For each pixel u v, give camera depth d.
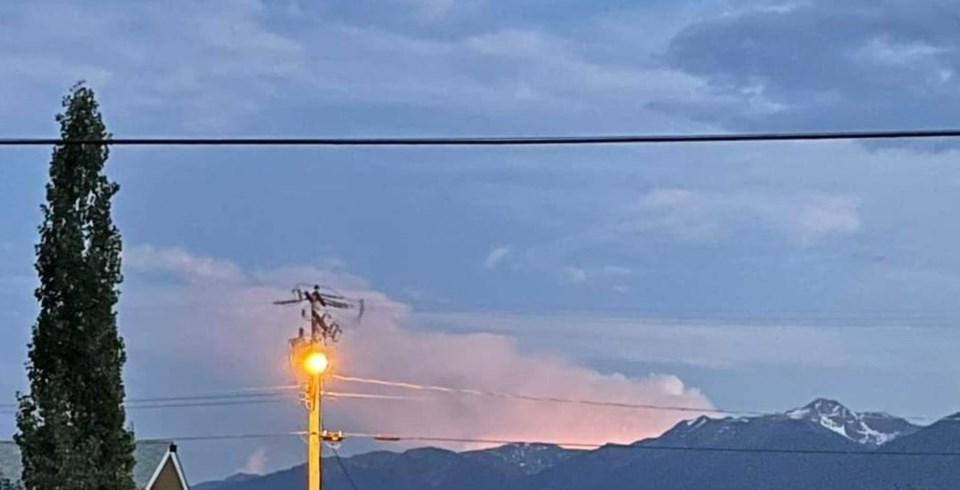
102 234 34.66
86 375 34.31
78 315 34.25
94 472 33.91
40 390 34.03
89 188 34.50
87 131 34.62
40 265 34.31
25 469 33.91
